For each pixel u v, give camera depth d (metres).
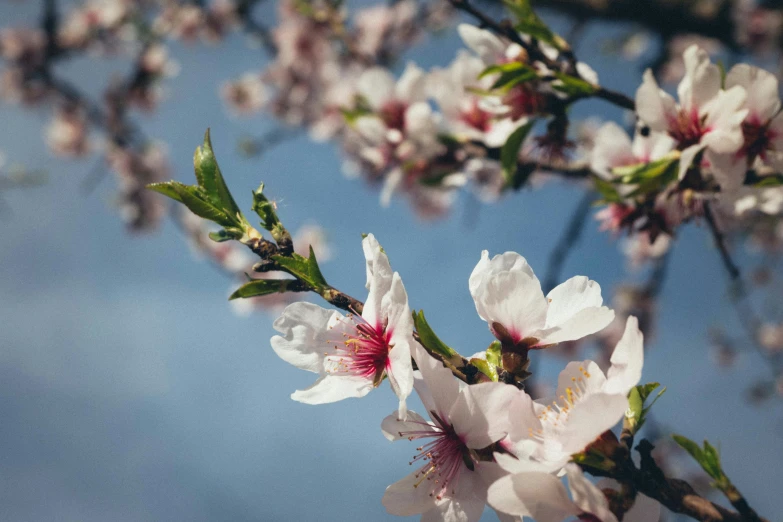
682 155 0.41
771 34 1.02
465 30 0.47
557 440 0.32
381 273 0.34
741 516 0.31
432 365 0.33
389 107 0.68
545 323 0.34
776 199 0.46
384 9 1.19
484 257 0.35
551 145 0.49
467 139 0.62
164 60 1.29
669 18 0.96
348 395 0.34
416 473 0.33
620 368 0.32
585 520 0.31
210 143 0.34
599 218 0.48
